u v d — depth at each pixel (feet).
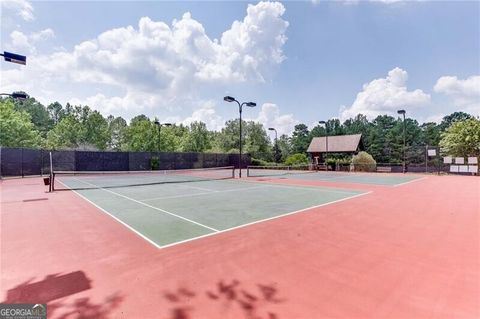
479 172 90.27
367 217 25.26
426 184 58.65
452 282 12.08
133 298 10.82
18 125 111.24
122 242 17.90
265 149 203.10
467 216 25.76
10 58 32.30
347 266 13.92
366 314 9.64
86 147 142.72
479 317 9.39
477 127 95.35
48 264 14.30
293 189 49.14
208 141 201.87
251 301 10.60
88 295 11.07
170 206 31.22
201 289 11.57
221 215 26.21
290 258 15.06
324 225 22.26
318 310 9.92
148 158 110.63
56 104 298.35
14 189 49.47
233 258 15.07
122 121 244.83
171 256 15.39
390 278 12.52
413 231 20.45
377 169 118.32
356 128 271.08
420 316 9.48
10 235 19.66
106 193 43.60
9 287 11.80
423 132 231.09
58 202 34.37
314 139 169.37
